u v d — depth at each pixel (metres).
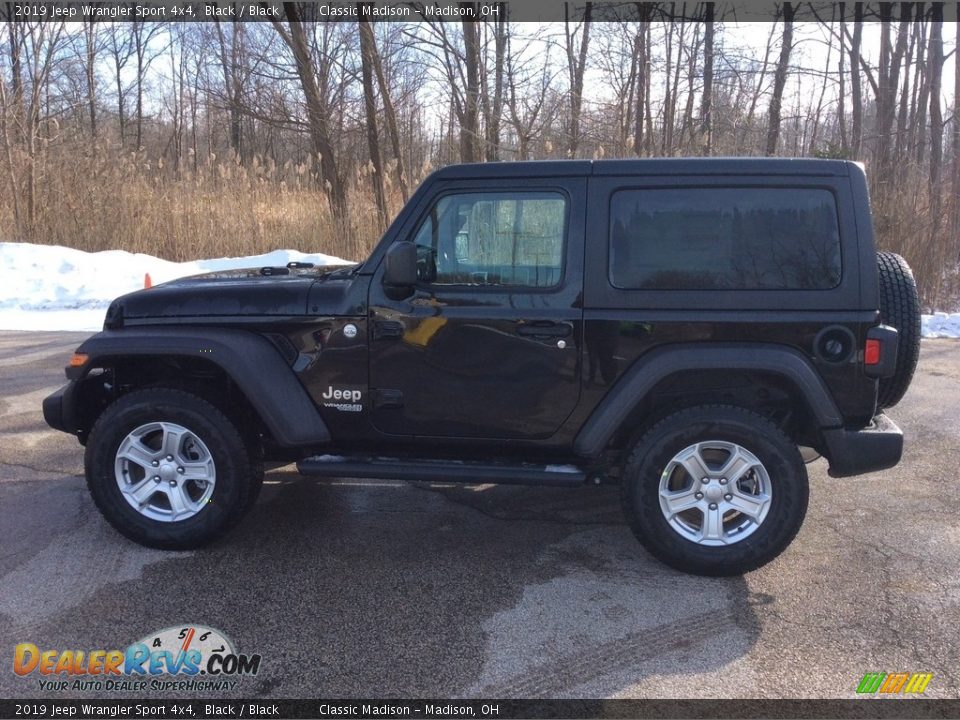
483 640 3.31
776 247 3.70
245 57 17.17
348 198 16.02
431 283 3.93
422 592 3.71
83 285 13.18
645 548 3.90
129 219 15.54
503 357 3.85
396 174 16.34
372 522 4.56
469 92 15.78
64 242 15.58
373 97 16.47
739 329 3.69
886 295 3.97
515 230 3.86
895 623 3.43
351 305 3.94
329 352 3.97
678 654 3.21
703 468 3.77
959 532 4.36
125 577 3.84
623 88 16.75
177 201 15.69
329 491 5.06
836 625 3.42
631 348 3.76
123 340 4.00
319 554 4.12
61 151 16.30
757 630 3.38
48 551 4.12
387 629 3.39
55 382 7.78
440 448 4.06
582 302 3.78
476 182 3.88
